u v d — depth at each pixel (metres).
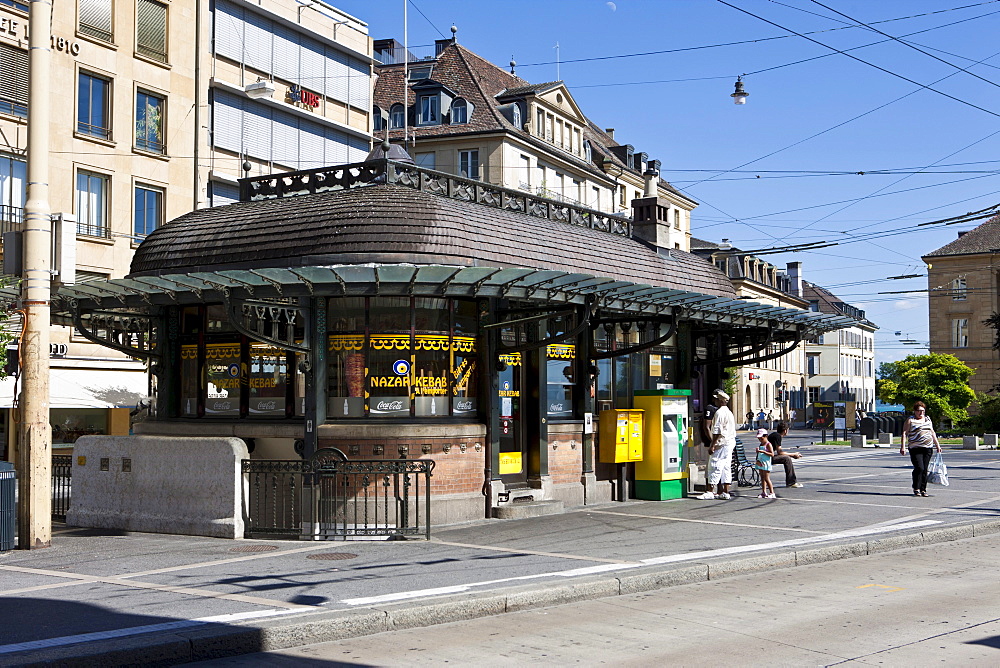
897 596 10.00
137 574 10.61
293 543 13.06
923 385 62.16
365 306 14.57
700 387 21.53
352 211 14.80
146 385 32.78
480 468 15.29
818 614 9.09
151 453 14.49
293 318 15.02
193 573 10.63
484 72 60.81
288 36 42.56
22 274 13.01
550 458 16.88
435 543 12.95
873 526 14.58
